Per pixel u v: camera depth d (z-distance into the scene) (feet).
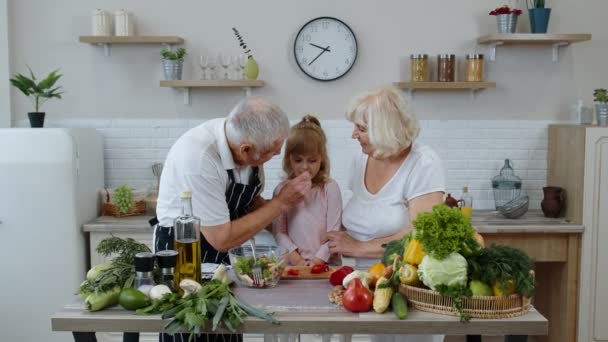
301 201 9.29
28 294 13.32
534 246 13.57
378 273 6.97
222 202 8.19
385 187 8.93
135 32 15.10
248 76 14.66
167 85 14.53
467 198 14.56
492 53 14.94
